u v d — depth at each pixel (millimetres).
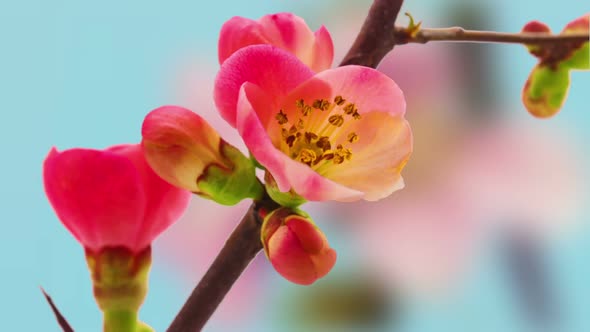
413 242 557
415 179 583
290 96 357
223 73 355
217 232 533
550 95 425
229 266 367
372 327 510
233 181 358
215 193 359
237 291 514
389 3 387
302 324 503
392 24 388
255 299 514
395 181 360
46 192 359
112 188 355
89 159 355
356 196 346
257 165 362
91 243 360
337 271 514
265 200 362
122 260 360
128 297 361
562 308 584
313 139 360
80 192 355
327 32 376
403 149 360
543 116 428
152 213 360
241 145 548
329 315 502
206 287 367
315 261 348
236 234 367
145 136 355
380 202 558
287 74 356
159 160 355
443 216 575
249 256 367
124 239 360
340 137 362
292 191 355
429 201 579
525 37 405
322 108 358
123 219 357
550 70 423
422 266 553
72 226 359
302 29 373
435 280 555
